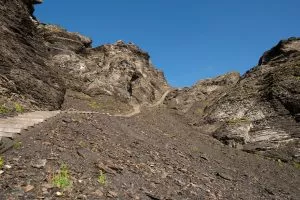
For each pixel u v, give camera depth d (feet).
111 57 238.27
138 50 293.64
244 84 163.63
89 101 160.97
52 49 186.91
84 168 39.78
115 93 200.44
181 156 71.87
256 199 54.90
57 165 38.09
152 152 62.59
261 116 135.13
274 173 91.66
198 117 179.63
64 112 74.90
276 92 136.46
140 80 266.36
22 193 29.27
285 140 120.78
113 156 48.49
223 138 132.87
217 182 57.62
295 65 144.36
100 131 62.75
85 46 238.07
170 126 136.15
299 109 126.11
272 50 178.91
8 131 46.44
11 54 94.38
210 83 248.52
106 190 35.06
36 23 192.34
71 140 49.78
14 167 34.68
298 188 80.84
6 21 99.19
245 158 106.93
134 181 40.96
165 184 44.21
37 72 106.22
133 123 99.96
